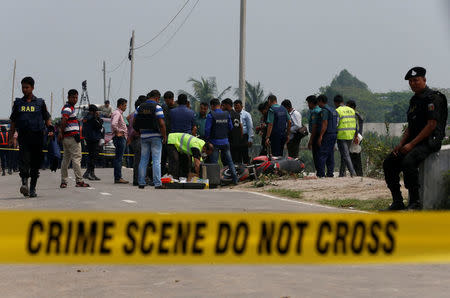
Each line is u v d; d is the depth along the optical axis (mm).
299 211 27547
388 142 49094
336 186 37844
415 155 26781
